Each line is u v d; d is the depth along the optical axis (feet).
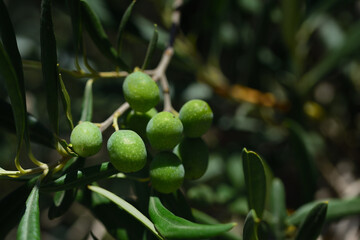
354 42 1.85
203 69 1.89
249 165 1.26
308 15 1.91
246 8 2.16
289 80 2.05
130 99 1.22
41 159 2.71
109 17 1.69
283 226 1.54
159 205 1.18
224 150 2.27
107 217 1.35
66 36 2.54
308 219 1.30
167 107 1.33
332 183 2.07
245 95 2.00
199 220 1.48
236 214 2.06
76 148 1.14
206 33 1.94
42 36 1.16
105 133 2.58
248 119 2.23
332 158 2.25
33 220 1.10
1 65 1.10
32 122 1.30
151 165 1.20
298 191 2.39
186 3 1.80
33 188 1.15
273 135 2.23
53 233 2.66
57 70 1.18
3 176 1.20
